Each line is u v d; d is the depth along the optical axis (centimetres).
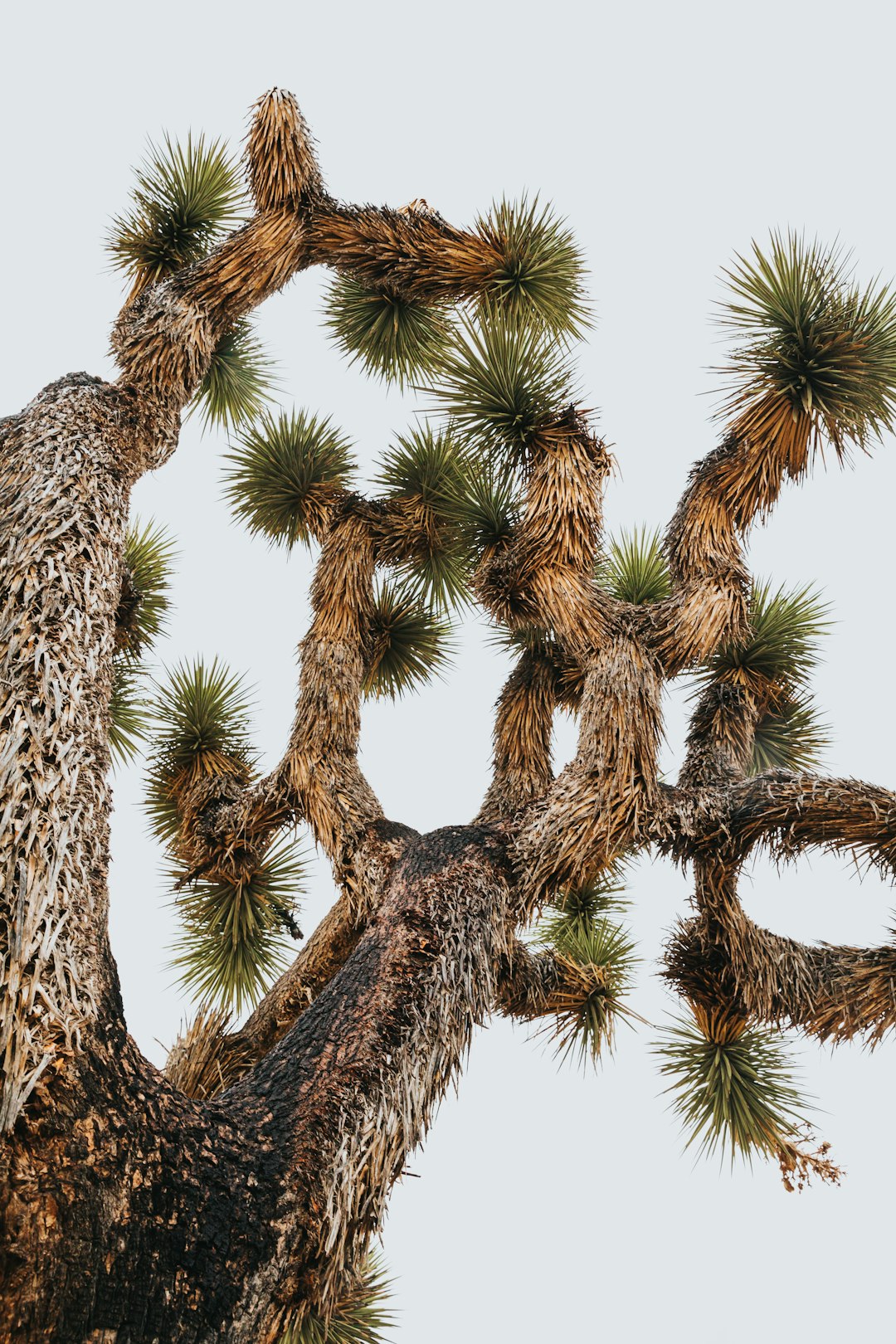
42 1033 269
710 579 496
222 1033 491
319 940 512
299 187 553
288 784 510
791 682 610
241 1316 288
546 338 585
